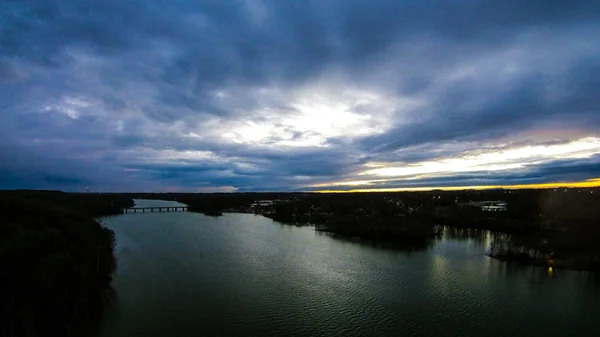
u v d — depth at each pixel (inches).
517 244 2573.8
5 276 1163.3
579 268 2052.2
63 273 1354.6
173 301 1493.6
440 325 1310.3
